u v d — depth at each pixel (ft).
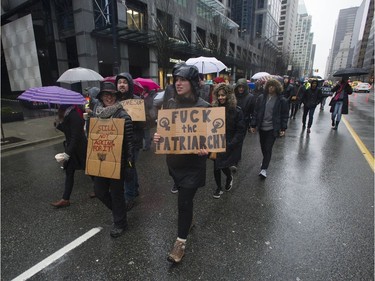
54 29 56.75
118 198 9.07
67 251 8.46
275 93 14.25
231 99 11.48
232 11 167.84
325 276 7.26
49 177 15.29
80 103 10.94
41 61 60.03
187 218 7.87
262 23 208.95
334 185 13.66
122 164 8.66
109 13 53.52
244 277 7.26
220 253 8.30
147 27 63.57
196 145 7.61
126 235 9.34
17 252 8.42
